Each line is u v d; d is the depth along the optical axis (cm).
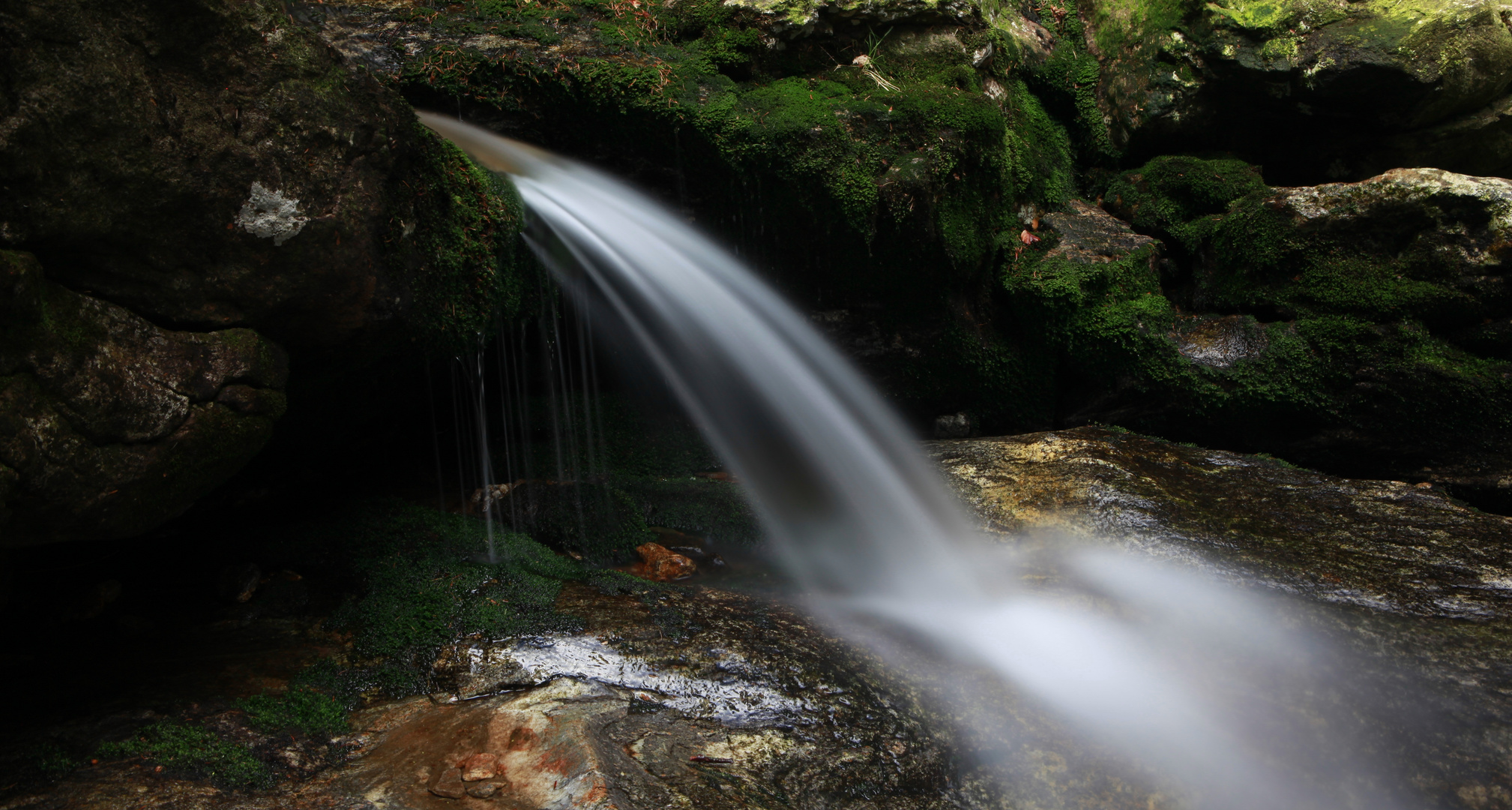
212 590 337
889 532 419
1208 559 355
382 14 471
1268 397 482
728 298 492
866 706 271
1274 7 521
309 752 247
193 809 216
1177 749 260
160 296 242
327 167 272
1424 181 452
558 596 331
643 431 507
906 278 493
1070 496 415
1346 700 274
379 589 332
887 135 457
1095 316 505
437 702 272
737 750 249
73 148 214
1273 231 491
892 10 486
